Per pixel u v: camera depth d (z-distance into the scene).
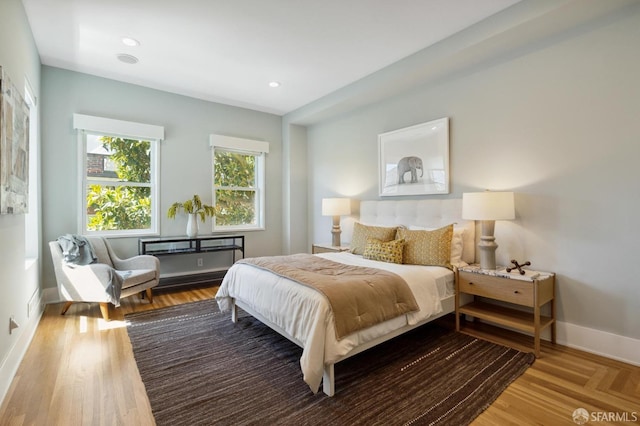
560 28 2.46
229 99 4.57
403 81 3.47
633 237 2.21
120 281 3.06
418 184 3.61
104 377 2.02
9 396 1.80
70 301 3.12
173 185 4.33
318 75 3.73
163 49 3.13
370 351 2.41
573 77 2.46
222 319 3.10
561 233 2.54
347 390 1.89
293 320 2.06
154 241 3.89
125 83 3.96
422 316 2.41
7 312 1.95
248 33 2.83
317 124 5.18
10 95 1.90
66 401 1.76
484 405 1.73
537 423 1.59
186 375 2.06
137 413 1.67
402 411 1.69
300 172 5.35
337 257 3.38
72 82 3.63
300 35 2.87
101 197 3.89
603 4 2.18
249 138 5.01
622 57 2.24
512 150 2.82
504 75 2.87
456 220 3.18
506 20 2.47
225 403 1.76
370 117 4.24
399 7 2.46
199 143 4.55
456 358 2.28
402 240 3.13
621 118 2.25
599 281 2.36
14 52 2.17
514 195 2.81
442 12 2.53
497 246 2.69
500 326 2.91
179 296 3.88
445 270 2.80
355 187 4.48
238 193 5.02
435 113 3.46
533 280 2.32
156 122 4.19
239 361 2.25
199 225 4.55
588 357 2.30
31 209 3.11
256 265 2.72
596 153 2.36
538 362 2.23
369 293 2.10
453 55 2.89
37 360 2.24
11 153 1.93
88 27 2.73
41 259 3.40
